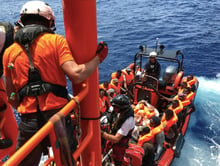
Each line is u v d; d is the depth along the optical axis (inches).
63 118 55.0
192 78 358.9
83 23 59.7
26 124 62.1
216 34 673.0
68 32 61.9
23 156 45.1
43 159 245.3
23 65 59.2
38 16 62.0
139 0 1089.4
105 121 166.4
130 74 353.1
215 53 567.2
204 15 845.2
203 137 317.7
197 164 272.5
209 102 396.8
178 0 1063.6
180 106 274.4
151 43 629.9
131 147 178.2
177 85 323.0
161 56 329.7
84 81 67.1
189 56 554.3
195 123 344.8
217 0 1031.6
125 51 583.2
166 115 251.3
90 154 82.0
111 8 979.3
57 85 61.8
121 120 130.6
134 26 757.9
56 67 60.6
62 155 57.9
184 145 301.4
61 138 54.7
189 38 651.5
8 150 101.2
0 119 96.6
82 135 79.2
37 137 48.4
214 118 357.4
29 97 59.9
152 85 291.6
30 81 59.2
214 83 453.4
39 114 60.7
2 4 1136.8
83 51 63.3
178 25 756.6
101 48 66.4
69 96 72.9
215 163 274.4
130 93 298.5
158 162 231.1
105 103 292.7
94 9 60.6
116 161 147.9
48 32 61.8
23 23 63.6
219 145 302.5
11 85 66.0
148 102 291.6
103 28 746.2
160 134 218.5
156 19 821.9
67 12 59.1
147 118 252.7
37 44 59.1
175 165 269.9
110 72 489.4
